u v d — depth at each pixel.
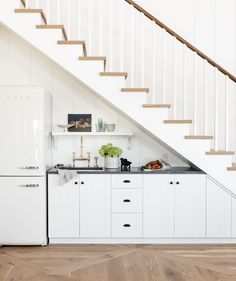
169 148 4.27
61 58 3.64
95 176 3.93
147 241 3.99
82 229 3.93
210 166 3.85
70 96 4.57
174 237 3.94
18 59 4.57
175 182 3.92
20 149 3.82
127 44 4.64
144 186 3.93
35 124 3.82
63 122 4.57
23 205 3.83
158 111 3.75
